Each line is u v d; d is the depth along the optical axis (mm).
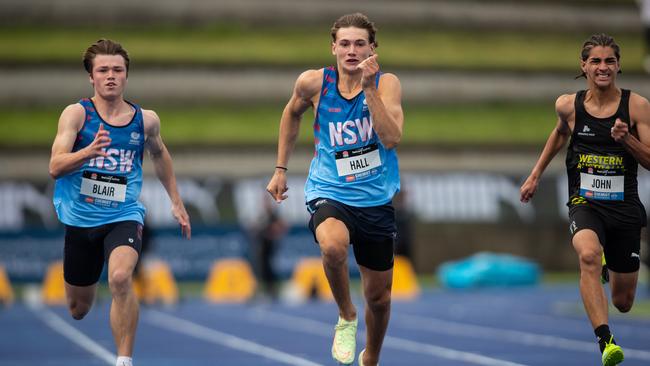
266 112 111312
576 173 23203
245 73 112938
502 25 128875
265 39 120562
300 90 21578
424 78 117000
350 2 125438
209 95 111812
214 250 84875
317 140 21672
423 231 96938
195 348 37344
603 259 23688
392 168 21625
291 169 101688
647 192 95688
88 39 117062
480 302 65875
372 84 20078
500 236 98250
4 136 101875
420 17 126812
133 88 110625
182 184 91562
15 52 111812
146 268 63781
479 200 98688
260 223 67750
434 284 88625
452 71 117688
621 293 23922
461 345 37531
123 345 20891
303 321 51031
